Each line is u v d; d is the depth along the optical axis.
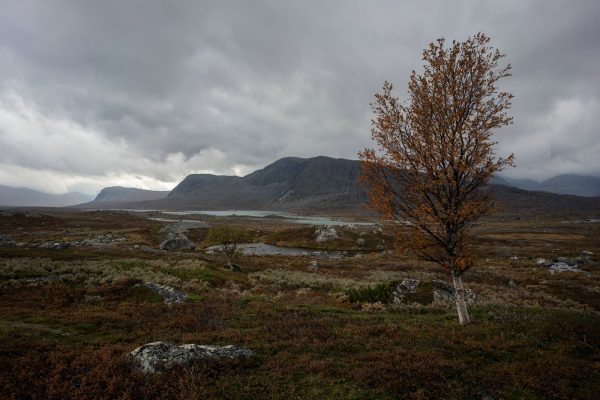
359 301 30.00
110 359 11.97
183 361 11.91
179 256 53.81
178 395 10.02
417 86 18.28
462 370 12.23
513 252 89.50
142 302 23.66
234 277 39.75
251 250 99.00
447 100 17.69
